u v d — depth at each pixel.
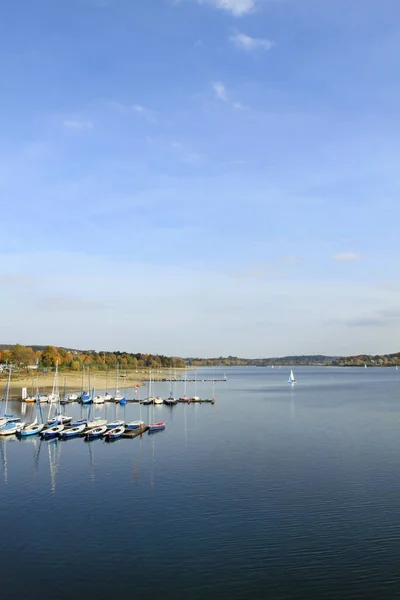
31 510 64.00
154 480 77.62
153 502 66.75
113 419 148.75
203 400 198.38
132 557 50.31
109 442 110.81
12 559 50.06
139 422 130.62
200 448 102.25
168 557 50.31
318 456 93.25
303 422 137.38
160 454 96.81
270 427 129.00
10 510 64.12
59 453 99.38
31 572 47.44
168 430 126.38
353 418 144.50
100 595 43.34
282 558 50.06
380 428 125.38
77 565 48.75
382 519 60.34
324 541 53.97
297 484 74.62
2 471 84.69
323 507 64.56
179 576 46.59
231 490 71.81
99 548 52.38
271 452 97.25
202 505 65.44
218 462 89.06
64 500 68.06
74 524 59.00
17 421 136.62
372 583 45.25
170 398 195.88
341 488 72.56
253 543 53.41
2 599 42.62
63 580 45.91
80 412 165.12
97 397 192.38
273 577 46.38
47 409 172.00
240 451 98.62
